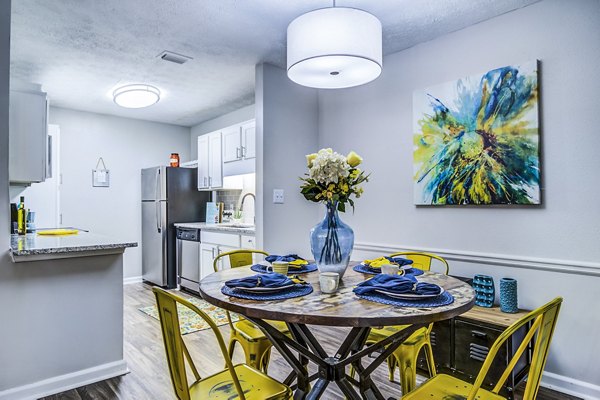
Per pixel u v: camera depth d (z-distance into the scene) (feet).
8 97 6.93
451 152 8.78
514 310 7.43
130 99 12.74
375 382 7.48
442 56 9.10
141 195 17.62
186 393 4.01
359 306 4.26
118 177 17.22
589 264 6.90
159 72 11.64
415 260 7.72
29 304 7.12
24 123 8.97
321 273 5.27
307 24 6.34
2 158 6.88
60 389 7.27
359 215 10.97
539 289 7.56
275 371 8.00
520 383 7.25
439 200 9.01
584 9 7.04
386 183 10.29
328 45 6.19
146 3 7.67
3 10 6.82
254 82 12.59
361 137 10.93
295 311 4.07
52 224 13.64
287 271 6.02
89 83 12.59
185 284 15.44
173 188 16.19
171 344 4.10
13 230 10.90
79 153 16.15
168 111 16.40
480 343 7.05
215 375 4.97
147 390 7.28
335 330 10.31
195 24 8.59
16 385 6.95
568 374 7.16
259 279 4.97
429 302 4.37
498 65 8.14
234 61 10.80
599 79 6.86
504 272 8.05
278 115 11.18
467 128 8.51
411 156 9.71
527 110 7.61
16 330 6.98
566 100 7.22
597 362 6.85
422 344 6.32
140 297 14.46
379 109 10.48
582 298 7.04
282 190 11.21
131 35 9.12
